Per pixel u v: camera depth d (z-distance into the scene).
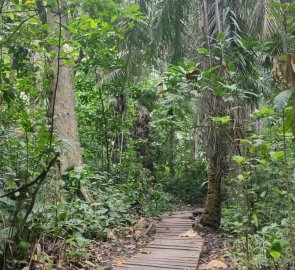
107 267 4.02
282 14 3.03
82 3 5.48
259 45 4.80
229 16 5.55
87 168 6.00
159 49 8.05
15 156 3.02
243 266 3.45
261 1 5.07
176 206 10.22
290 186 3.46
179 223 6.93
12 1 3.26
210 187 6.61
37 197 3.13
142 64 8.25
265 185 3.57
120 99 10.22
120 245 5.16
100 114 9.72
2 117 3.18
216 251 4.97
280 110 1.97
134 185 8.52
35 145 3.04
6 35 3.24
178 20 7.39
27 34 3.22
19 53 3.25
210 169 6.56
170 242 5.34
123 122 9.95
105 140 9.56
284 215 3.61
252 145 3.09
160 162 12.56
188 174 12.60
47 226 3.54
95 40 6.74
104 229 5.28
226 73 4.45
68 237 4.18
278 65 2.20
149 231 6.35
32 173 2.94
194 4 6.86
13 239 2.89
